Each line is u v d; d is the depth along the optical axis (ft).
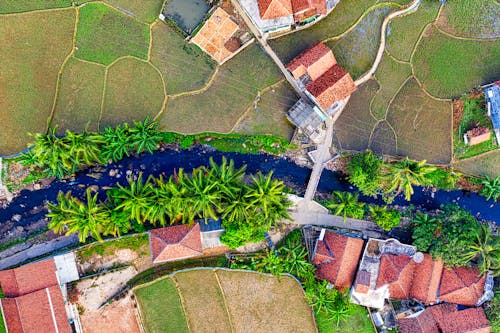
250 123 147.74
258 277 144.46
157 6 142.61
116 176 144.87
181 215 136.87
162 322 140.05
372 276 143.64
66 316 129.59
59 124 140.97
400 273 142.51
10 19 139.13
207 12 141.69
